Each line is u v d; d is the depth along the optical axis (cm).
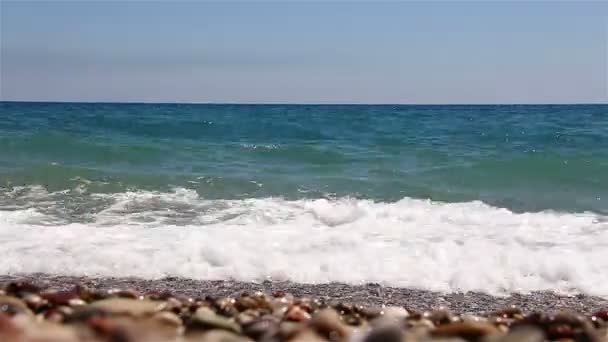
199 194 1257
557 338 460
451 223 1051
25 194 1209
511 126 2883
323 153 1830
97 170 1414
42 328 323
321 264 803
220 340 373
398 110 5153
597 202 1284
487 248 868
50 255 814
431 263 812
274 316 489
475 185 1440
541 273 787
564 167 1580
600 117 3659
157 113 3716
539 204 1257
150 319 432
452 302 694
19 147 1778
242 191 1301
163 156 1778
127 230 951
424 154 1881
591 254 845
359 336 360
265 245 874
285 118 3228
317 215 1081
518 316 560
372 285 753
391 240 922
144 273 773
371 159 1791
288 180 1415
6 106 5422
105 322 351
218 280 759
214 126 2609
